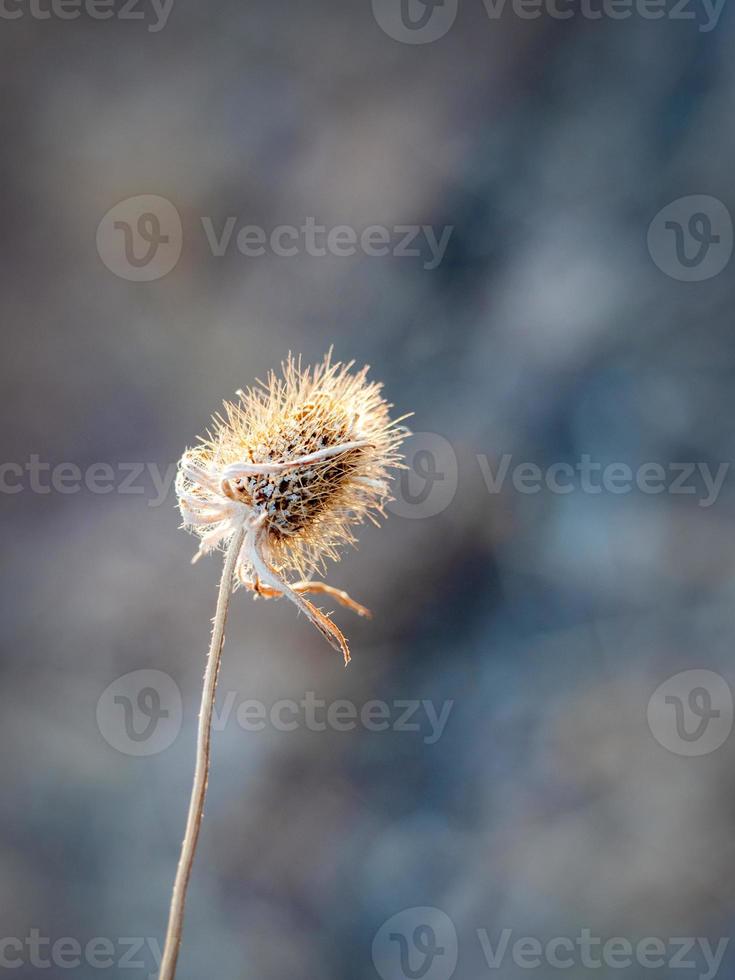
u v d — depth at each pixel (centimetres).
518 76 131
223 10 135
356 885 98
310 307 126
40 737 105
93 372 127
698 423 111
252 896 97
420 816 101
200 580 113
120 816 101
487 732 104
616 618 106
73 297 128
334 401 55
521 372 117
